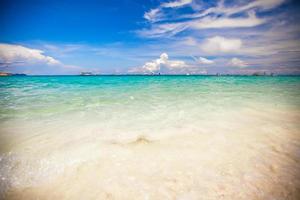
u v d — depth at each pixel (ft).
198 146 14.34
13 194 9.27
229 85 78.23
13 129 18.34
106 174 10.72
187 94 45.03
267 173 10.49
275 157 12.37
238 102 33.40
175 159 12.32
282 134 16.70
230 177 10.19
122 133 17.28
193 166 11.39
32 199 8.97
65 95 43.24
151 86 74.18
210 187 9.38
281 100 35.60
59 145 14.58
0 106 29.60
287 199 8.46
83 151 13.55
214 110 26.68
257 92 49.24
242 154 12.89
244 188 9.25
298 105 30.35
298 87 65.92
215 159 12.24
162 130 18.07
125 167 11.41
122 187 9.52
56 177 10.61
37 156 12.78
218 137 16.16
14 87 68.80
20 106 29.63
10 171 11.09
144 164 11.73
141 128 18.69
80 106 29.60
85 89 59.72
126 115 23.94
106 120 21.66
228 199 8.52
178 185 9.57
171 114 24.40
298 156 12.50
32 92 50.06
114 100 35.63
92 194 9.14
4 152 13.32
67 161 12.20
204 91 52.34
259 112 25.48
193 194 8.89
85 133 17.31
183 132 17.49
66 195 9.18
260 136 16.30
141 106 29.60
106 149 13.88
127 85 80.07
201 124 19.97
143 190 9.23
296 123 20.04
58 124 20.11
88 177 10.51
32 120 21.59
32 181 10.27
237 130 17.94
